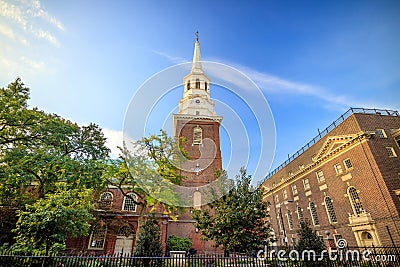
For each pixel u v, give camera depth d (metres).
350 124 24.00
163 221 21.48
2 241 16.70
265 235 11.57
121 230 23.45
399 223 18.41
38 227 10.69
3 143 19.16
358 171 22.38
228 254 11.62
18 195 17.66
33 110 20.14
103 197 24.55
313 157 29.98
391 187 19.80
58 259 9.27
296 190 32.22
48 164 16.81
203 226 12.06
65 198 12.59
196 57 30.06
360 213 21.91
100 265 9.91
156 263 10.27
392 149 21.77
